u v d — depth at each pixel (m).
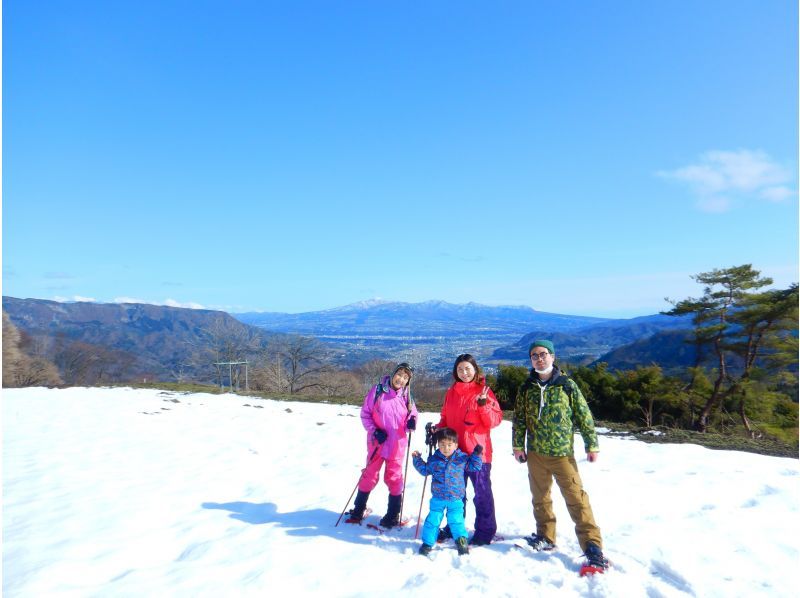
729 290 25.97
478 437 4.27
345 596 3.39
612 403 22.36
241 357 40.94
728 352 26.92
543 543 4.13
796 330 24.77
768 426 22.73
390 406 4.84
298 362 41.66
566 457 3.99
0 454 8.14
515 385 21.97
